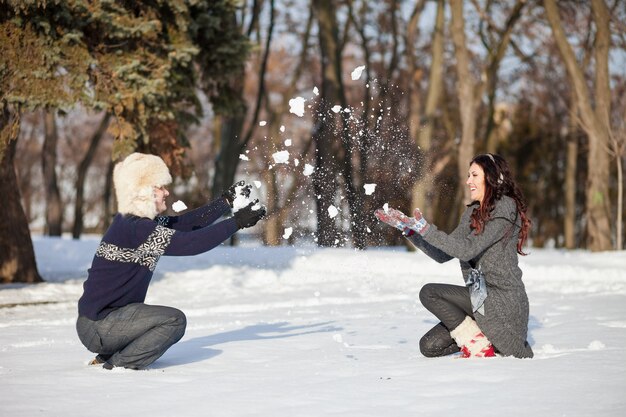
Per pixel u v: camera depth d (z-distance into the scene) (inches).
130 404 185.3
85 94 551.5
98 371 230.7
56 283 614.2
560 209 1788.9
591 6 1010.1
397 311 408.2
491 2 1330.0
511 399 183.2
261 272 669.9
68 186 2181.3
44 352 277.7
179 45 603.8
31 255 630.5
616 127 1103.0
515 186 241.1
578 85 986.1
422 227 232.4
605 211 984.9
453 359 240.1
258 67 1502.2
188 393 197.6
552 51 1312.7
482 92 1256.2
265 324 355.6
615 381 200.7
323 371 227.3
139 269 230.4
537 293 529.7
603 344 264.2
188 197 1707.7
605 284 600.4
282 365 239.3
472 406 177.5
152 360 233.0
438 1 1113.4
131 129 582.9
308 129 1537.9
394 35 1328.7
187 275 679.7
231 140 1225.4
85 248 917.8
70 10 553.0
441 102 1354.6
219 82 688.4
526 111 1695.4
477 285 237.0
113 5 565.0
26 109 539.2
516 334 237.6
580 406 175.2
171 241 226.1
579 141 1596.9
